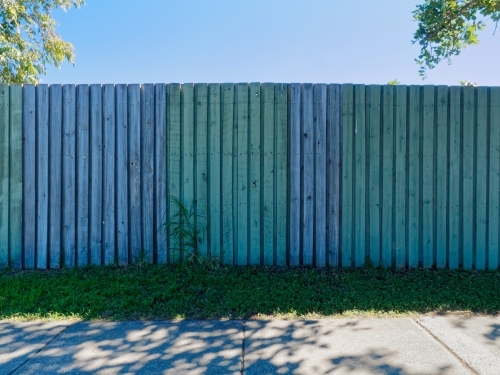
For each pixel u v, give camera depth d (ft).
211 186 18.38
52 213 18.37
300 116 18.45
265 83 18.39
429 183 18.47
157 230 18.47
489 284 16.57
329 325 12.91
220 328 12.65
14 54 26.94
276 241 18.47
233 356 10.86
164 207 18.43
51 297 14.89
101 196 18.45
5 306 14.19
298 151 18.38
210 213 18.44
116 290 15.30
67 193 18.43
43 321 13.23
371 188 18.44
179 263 18.06
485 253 18.53
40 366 10.35
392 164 18.51
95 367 10.30
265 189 18.42
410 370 10.14
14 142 18.30
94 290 15.47
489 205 18.53
